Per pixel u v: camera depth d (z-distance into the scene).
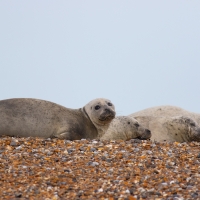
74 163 34.97
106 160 35.78
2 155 36.38
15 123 45.22
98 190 28.95
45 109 46.72
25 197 27.69
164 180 30.97
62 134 46.25
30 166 33.84
